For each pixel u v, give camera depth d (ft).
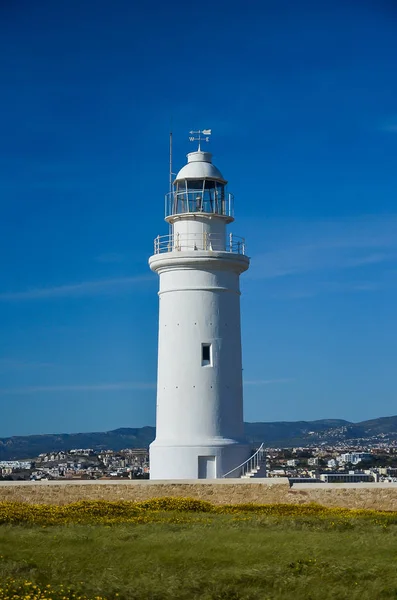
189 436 116.98
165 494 107.04
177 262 119.24
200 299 119.44
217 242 122.72
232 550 72.84
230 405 118.93
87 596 61.98
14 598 59.57
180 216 122.52
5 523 86.12
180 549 73.15
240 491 106.83
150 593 62.80
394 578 67.21
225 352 119.44
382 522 90.27
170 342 119.65
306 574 67.82
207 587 64.44
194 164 124.47
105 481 107.45
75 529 82.94
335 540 77.87
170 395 118.62
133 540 77.15
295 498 105.81
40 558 69.62
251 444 120.88
